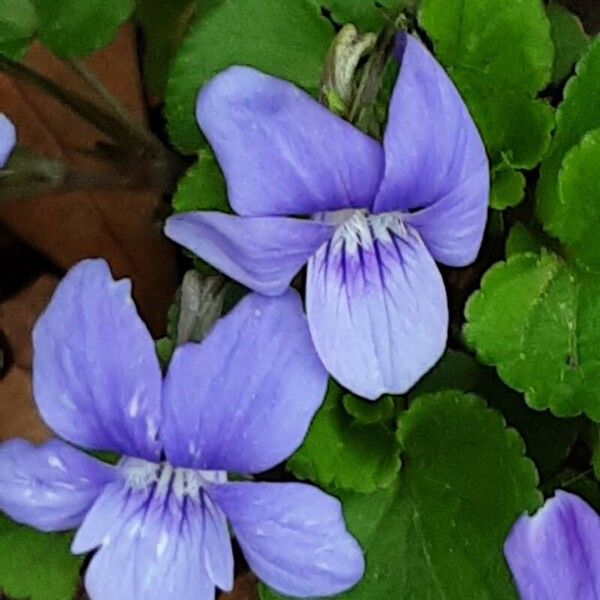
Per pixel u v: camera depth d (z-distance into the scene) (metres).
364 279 0.06
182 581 0.06
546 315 0.07
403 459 0.07
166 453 0.06
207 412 0.05
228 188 0.05
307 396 0.05
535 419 0.07
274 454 0.05
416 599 0.07
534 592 0.05
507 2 0.07
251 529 0.06
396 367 0.06
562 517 0.05
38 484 0.06
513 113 0.07
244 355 0.05
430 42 0.07
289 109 0.05
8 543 0.07
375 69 0.06
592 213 0.07
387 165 0.05
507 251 0.07
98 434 0.06
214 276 0.06
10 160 0.07
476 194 0.06
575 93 0.07
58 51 0.07
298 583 0.06
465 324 0.07
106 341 0.05
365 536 0.07
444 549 0.07
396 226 0.06
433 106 0.05
